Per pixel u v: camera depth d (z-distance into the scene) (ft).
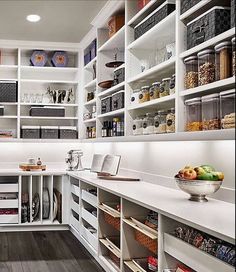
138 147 14.01
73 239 14.97
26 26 15.72
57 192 16.94
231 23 7.52
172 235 7.40
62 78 19.79
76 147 19.83
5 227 16.29
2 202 16.10
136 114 12.85
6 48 18.20
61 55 18.83
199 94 8.96
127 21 12.68
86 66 18.06
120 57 16.10
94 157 15.79
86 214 13.38
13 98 18.11
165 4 10.13
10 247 13.78
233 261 5.77
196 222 6.23
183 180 8.51
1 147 18.95
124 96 13.07
